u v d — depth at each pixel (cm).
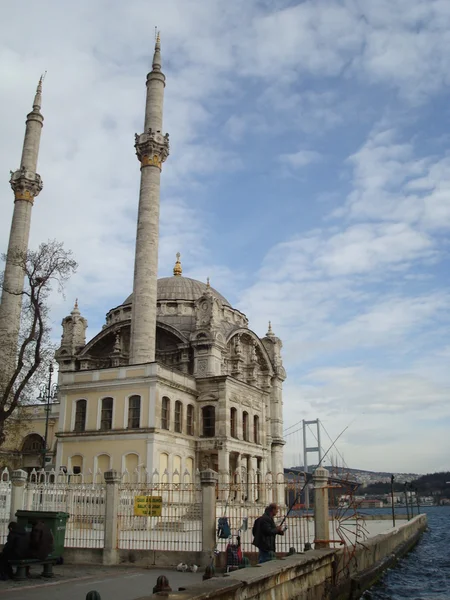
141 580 2033
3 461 6744
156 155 6384
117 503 2562
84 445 5306
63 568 2355
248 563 2098
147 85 6700
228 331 7000
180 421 5641
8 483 3036
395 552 4134
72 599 1642
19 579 2016
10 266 6531
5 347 5225
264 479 6206
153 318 5950
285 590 1716
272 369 7850
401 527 4750
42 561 2066
